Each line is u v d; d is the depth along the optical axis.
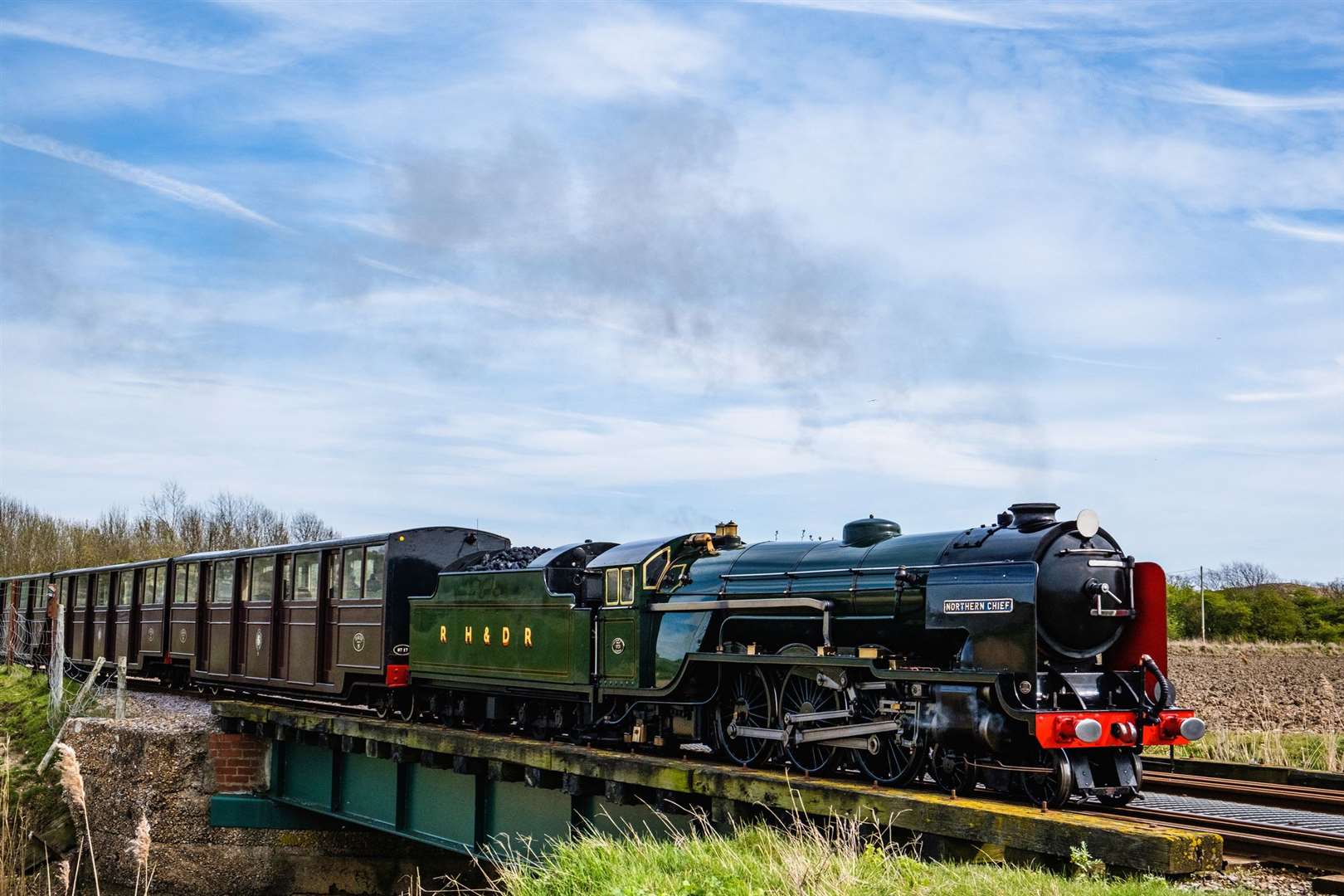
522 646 16.66
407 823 17.20
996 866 8.60
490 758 14.71
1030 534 10.91
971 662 10.68
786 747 12.22
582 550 16.84
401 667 19.52
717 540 15.20
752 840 10.00
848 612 12.34
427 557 20.02
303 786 20.05
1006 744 10.13
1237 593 50.12
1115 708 10.62
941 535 11.96
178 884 19.95
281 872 20.00
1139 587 11.13
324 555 21.53
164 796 20.22
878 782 11.23
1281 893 7.82
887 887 7.77
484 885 18.94
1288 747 17.03
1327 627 46.62
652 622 14.72
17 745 24.97
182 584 27.39
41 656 35.88
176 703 25.00
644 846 10.11
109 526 65.56
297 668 22.08
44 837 20.86
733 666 13.34
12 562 59.88
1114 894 7.29
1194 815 10.19
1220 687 27.86
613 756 12.91
